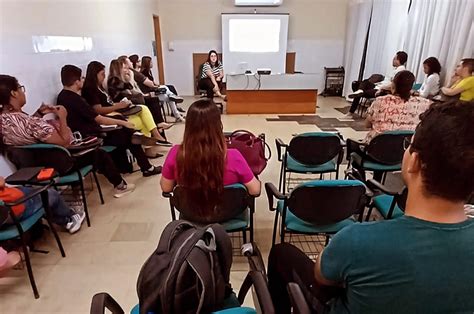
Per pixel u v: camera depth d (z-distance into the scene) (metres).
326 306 0.90
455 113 0.62
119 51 5.23
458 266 0.63
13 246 2.17
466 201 0.65
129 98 4.30
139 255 2.26
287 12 8.21
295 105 6.42
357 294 0.70
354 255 0.67
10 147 2.29
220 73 7.02
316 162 2.76
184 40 8.37
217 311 1.03
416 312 0.65
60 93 3.04
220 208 1.75
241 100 6.35
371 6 7.28
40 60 2.96
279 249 1.39
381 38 7.05
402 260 0.64
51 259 2.21
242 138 2.37
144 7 6.75
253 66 8.40
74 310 1.80
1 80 2.25
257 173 2.32
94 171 2.88
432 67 4.80
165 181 1.83
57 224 2.45
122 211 2.84
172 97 5.84
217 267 1.08
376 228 0.68
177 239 1.09
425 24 5.51
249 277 1.20
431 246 0.63
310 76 6.21
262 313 1.03
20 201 1.75
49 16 3.13
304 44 8.48
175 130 5.36
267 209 2.84
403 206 1.81
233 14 8.04
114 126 3.30
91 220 2.69
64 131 2.59
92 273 2.08
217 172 1.64
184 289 0.97
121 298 1.88
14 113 2.30
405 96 2.79
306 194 1.65
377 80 6.55
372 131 3.01
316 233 1.84
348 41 8.18
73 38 3.63
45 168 2.21
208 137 1.59
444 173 0.61
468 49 4.46
